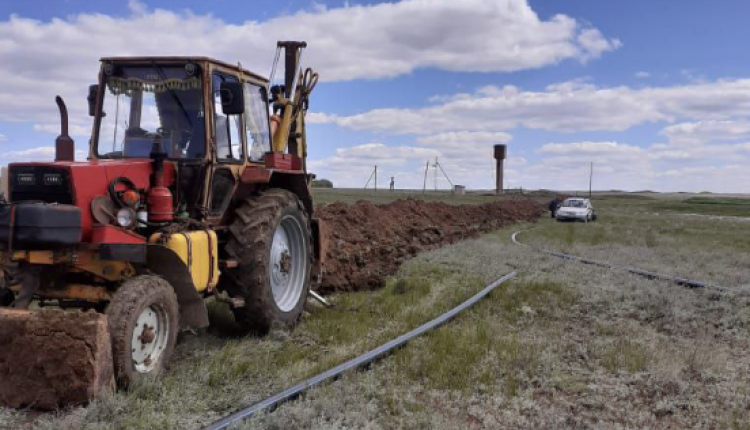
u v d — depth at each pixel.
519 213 37.22
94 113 6.25
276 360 5.66
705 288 10.05
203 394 4.74
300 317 7.33
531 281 10.59
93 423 4.06
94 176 5.05
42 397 4.33
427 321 7.46
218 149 6.37
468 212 29.19
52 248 4.84
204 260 5.63
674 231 25.92
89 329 4.29
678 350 6.50
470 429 4.37
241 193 6.95
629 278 11.13
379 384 5.11
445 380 5.26
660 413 4.83
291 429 4.12
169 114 6.14
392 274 11.41
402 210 22.14
